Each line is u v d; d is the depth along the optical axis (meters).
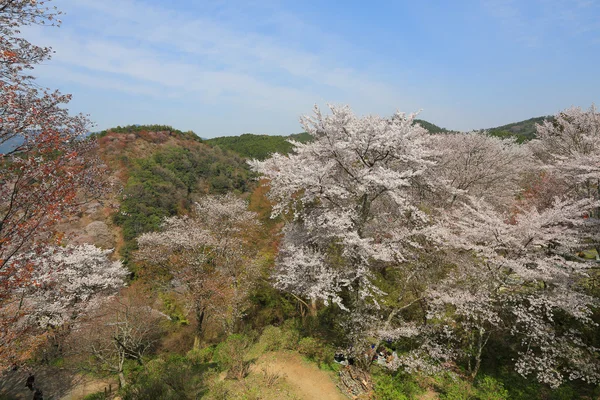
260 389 9.49
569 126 18.52
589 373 9.60
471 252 12.00
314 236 13.52
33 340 9.66
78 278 18.17
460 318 12.84
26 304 13.60
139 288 19.98
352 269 12.05
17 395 13.98
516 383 10.36
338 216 11.71
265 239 22.73
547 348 9.93
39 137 7.07
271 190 15.41
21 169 6.95
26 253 7.64
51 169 7.22
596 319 11.11
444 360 11.84
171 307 22.44
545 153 22.06
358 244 10.78
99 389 15.00
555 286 11.02
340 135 12.26
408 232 12.28
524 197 21.78
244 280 18.23
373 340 11.96
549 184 17.91
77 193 8.29
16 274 7.42
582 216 13.70
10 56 6.43
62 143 7.79
